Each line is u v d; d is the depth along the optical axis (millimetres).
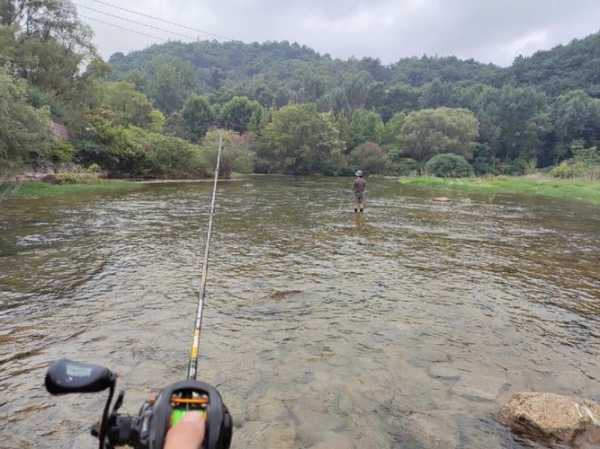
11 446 2963
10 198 17609
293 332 5043
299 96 110812
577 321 5621
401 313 5758
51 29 31156
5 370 4004
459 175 50719
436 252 9625
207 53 197250
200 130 71188
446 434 3203
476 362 4406
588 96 92062
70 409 3420
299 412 3445
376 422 3340
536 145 82875
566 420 3186
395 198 22844
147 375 3961
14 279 6832
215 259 8445
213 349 4539
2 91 15977
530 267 8438
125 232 11008
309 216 14914
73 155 29203
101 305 5766
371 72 163000
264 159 53312
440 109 71688
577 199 23750
